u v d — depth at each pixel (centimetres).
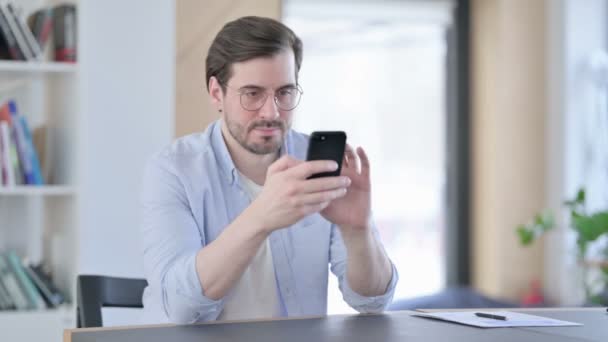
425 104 637
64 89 407
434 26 636
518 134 607
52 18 405
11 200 431
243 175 261
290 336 192
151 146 423
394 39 628
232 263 213
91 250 410
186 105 444
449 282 641
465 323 210
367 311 246
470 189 639
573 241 587
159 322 233
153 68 424
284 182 204
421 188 638
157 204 244
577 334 198
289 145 268
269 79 233
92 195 412
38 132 410
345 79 619
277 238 254
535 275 608
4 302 386
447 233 643
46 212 438
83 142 388
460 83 635
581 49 593
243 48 232
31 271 392
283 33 237
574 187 591
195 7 448
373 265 237
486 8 619
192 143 262
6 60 393
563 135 593
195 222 247
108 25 417
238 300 249
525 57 606
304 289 257
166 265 230
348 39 618
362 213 229
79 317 258
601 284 568
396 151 632
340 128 620
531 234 525
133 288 267
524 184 608
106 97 416
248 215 210
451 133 639
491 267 613
